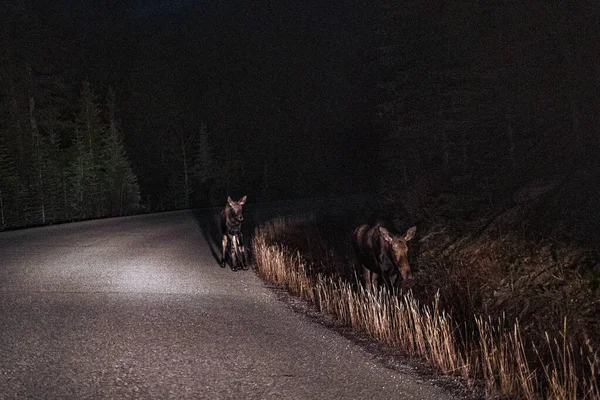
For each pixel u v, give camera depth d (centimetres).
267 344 729
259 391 559
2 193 4825
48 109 5841
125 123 8594
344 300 957
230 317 884
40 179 5031
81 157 5478
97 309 926
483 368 623
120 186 5881
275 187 8406
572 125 1602
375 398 548
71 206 5394
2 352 679
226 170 7812
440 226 1538
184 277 1277
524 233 1216
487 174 1875
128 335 763
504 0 1934
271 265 1316
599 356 716
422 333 744
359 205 2811
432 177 2072
